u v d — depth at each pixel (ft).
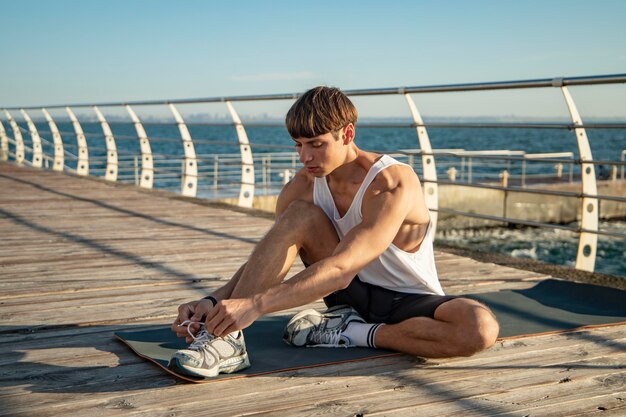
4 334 7.39
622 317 7.79
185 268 11.28
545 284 9.46
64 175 31.42
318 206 6.29
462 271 11.16
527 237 48.01
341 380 5.71
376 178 5.89
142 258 12.16
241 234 15.16
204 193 41.11
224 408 5.12
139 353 6.40
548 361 6.23
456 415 4.99
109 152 30.25
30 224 16.43
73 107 32.35
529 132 309.42
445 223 47.50
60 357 6.46
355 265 5.64
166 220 17.35
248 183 21.18
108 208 19.74
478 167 82.43
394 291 6.44
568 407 5.13
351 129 5.80
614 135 258.37
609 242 44.88
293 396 5.36
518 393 5.42
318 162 5.74
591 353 6.49
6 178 29.48
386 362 6.16
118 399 5.31
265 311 5.50
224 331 5.48
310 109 5.58
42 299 9.08
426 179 14.43
